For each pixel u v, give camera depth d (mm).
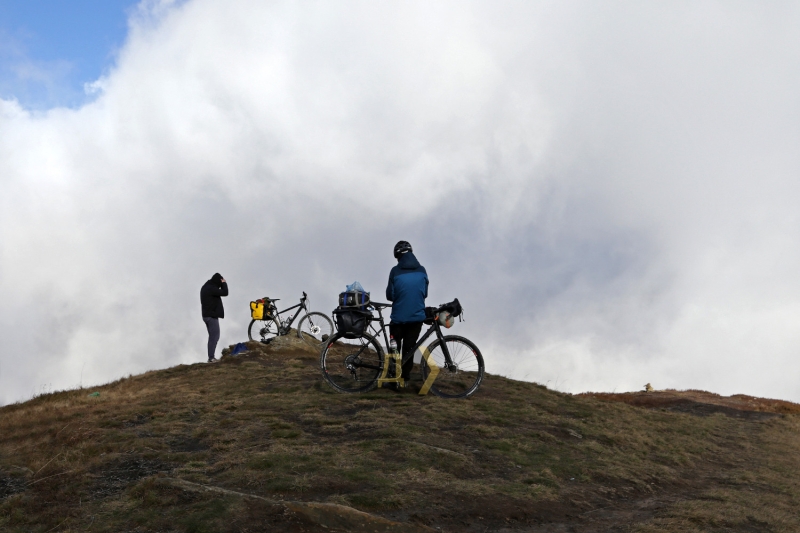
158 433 6871
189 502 4578
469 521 4570
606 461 6738
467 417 7727
